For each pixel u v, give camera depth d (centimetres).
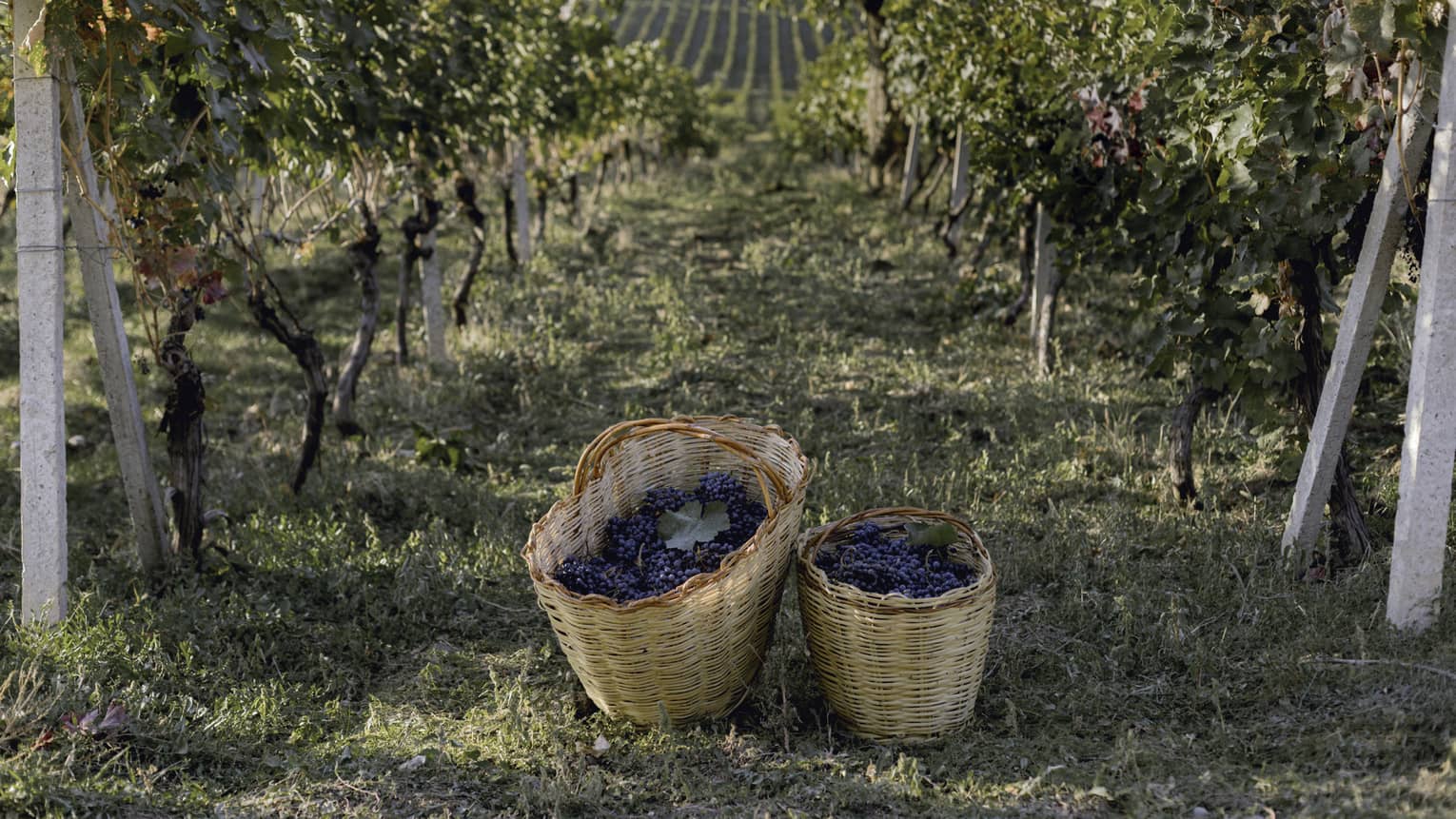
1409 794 285
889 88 1252
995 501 554
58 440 408
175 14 425
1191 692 371
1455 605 384
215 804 321
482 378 837
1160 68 526
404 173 802
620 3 1335
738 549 367
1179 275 495
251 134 520
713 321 947
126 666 388
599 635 348
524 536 550
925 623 342
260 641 426
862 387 761
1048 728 361
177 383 482
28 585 412
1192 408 523
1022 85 767
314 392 603
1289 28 421
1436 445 362
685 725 373
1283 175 427
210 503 602
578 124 1304
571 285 1124
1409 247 420
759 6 1606
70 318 1036
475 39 813
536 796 328
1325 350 495
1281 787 304
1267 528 482
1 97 428
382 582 496
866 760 348
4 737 333
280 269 1241
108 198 456
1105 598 443
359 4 622
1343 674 359
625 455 428
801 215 1419
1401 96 376
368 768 348
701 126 2436
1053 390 707
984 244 955
